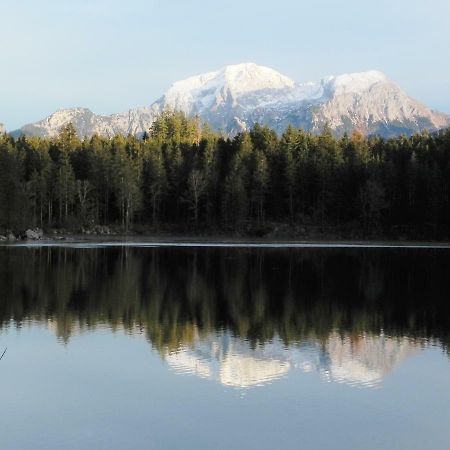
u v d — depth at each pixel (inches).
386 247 3666.3
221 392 733.9
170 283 1733.5
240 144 5285.4
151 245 3597.4
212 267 2213.3
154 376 796.6
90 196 4714.6
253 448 576.4
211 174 4854.8
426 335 1083.3
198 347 960.9
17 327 1088.2
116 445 579.8
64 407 679.7
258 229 4549.7
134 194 4606.3
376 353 942.4
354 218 4749.0
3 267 2050.9
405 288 1710.1
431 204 4362.7
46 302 1358.3
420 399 722.2
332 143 5147.6
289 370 836.0
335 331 1108.5
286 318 1228.5
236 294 1546.5
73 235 4232.3
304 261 2532.0
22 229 3956.7
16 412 663.8
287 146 5093.5
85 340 997.2
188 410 673.6
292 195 4874.5
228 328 1113.4
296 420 649.0
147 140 5807.1
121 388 745.0
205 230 4690.0
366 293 1603.1
